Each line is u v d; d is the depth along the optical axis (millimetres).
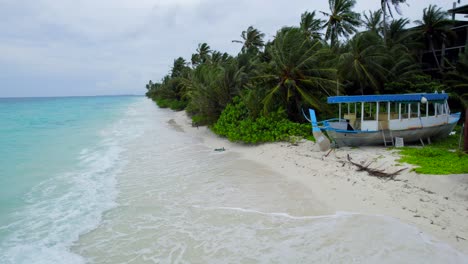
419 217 6426
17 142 18266
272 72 16688
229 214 7121
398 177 8422
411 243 5531
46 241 6020
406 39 30375
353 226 6262
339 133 11859
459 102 18781
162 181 9945
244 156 13461
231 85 20672
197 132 21984
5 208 7691
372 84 22547
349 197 7734
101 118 37438
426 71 31734
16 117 39156
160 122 31219
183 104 46719
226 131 17125
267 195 8305
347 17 28391
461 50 30078
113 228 6555
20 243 5941
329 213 6984
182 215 7152
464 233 5734
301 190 8578
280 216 6922
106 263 5250
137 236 6172
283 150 13070
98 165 12320
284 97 16844
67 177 10516
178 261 5238
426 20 30094
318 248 5492
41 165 12305
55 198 8430
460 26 29703
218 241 5879
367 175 8852
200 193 8672
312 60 15531
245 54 29750
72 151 15406
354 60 21969
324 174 9523
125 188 9273
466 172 7918
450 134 14664
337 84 15625
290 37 15820
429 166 8719
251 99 16750
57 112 50500
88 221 6918
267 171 10766
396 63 23859
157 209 7555
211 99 20984
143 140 19031
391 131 11742
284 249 5504
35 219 7043
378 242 5609
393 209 6887
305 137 14547
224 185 9336
